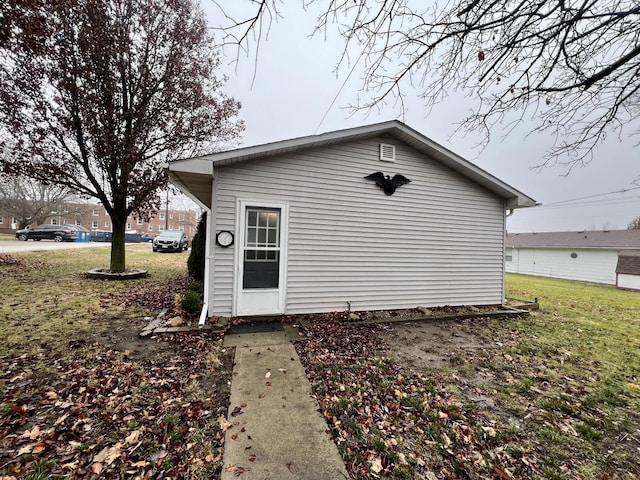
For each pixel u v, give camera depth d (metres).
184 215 45.72
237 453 2.05
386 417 2.55
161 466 1.92
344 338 4.53
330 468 1.96
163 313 5.18
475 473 1.99
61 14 6.71
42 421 2.28
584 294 11.58
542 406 2.85
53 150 7.71
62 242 22.05
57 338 3.91
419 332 5.06
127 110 8.05
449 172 6.66
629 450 2.29
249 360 3.59
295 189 5.38
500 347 4.45
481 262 7.07
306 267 5.50
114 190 8.40
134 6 7.79
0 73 6.82
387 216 6.10
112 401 2.59
